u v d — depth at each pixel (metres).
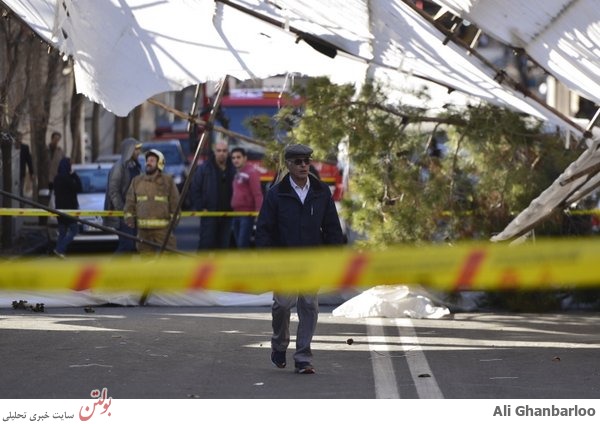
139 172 53.19
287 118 42.16
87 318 39.56
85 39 37.12
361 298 40.72
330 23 35.22
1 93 56.69
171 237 46.66
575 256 14.62
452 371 29.00
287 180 29.30
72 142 89.19
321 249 29.14
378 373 28.64
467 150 42.06
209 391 26.00
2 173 60.31
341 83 41.53
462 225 41.69
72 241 61.69
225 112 78.19
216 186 52.66
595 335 35.91
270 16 35.88
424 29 33.81
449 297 42.00
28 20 38.03
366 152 41.28
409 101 42.00
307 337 28.59
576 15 28.61
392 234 41.12
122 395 25.38
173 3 36.03
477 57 34.91
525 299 41.78
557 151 41.22
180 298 44.25
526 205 41.12
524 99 36.31
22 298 42.75
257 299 44.69
